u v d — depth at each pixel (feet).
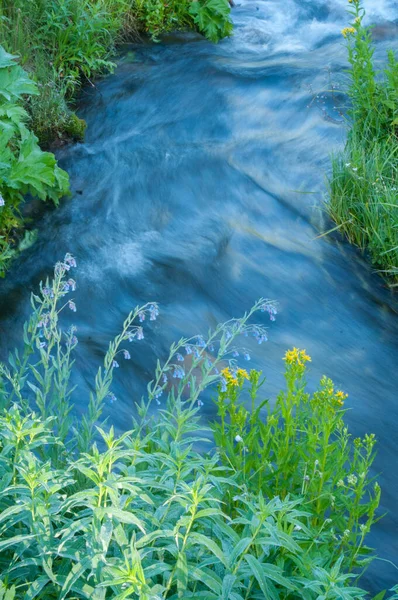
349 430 14.48
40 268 18.75
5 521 8.59
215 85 27.61
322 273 19.19
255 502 9.70
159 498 8.91
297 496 10.01
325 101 26.12
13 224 19.17
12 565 7.66
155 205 21.52
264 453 10.26
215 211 21.42
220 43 31.35
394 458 13.87
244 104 26.55
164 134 24.90
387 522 12.21
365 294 18.62
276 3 34.73
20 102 23.24
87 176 22.49
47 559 7.53
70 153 23.43
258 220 21.13
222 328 11.21
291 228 20.80
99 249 19.54
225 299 18.29
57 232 20.02
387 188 19.80
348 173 20.72
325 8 33.63
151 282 18.54
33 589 7.43
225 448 10.50
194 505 7.52
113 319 17.35
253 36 32.12
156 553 8.47
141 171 22.75
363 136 22.17
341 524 10.03
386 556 11.51
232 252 19.79
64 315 17.29
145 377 15.55
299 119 25.50
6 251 18.93
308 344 17.01
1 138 18.61
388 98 21.80
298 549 7.97
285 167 23.15
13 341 16.39
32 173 18.70
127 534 8.17
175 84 27.68
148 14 30.81
